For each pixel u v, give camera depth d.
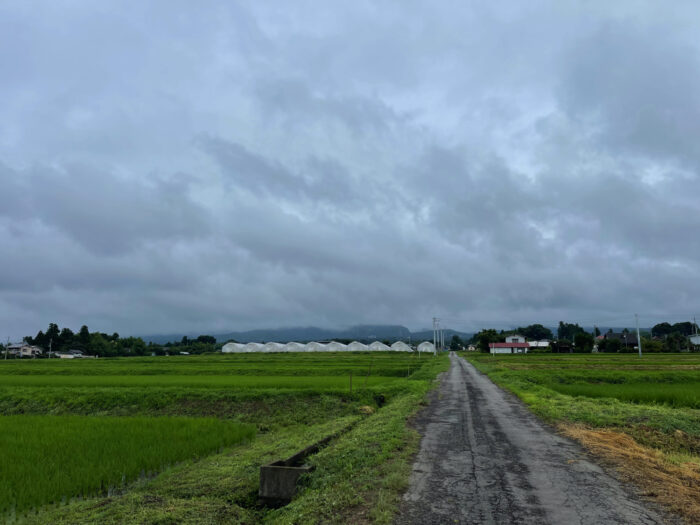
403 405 20.45
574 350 108.31
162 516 9.05
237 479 11.93
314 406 26.56
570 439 12.98
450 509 7.16
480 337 135.38
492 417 17.36
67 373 49.41
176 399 28.70
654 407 19.48
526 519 6.72
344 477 9.38
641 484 8.45
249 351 119.69
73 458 13.91
